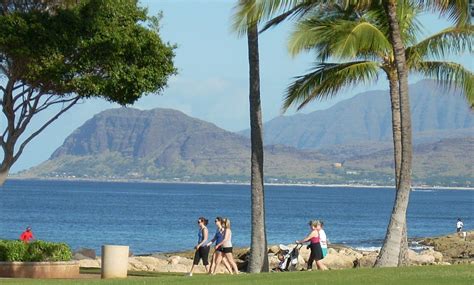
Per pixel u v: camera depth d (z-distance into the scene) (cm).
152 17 3706
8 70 3569
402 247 4075
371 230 15012
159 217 17175
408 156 3506
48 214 17262
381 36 3725
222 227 3912
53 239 10750
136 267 5288
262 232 3791
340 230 14912
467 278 2780
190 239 11406
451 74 4175
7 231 12106
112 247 3622
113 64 3544
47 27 3422
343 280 2778
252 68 3741
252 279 2930
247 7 3322
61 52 3453
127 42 3544
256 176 3781
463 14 3581
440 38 4034
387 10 3525
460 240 9919
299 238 12094
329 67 4116
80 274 3897
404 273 2959
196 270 4988
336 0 3609
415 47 4106
